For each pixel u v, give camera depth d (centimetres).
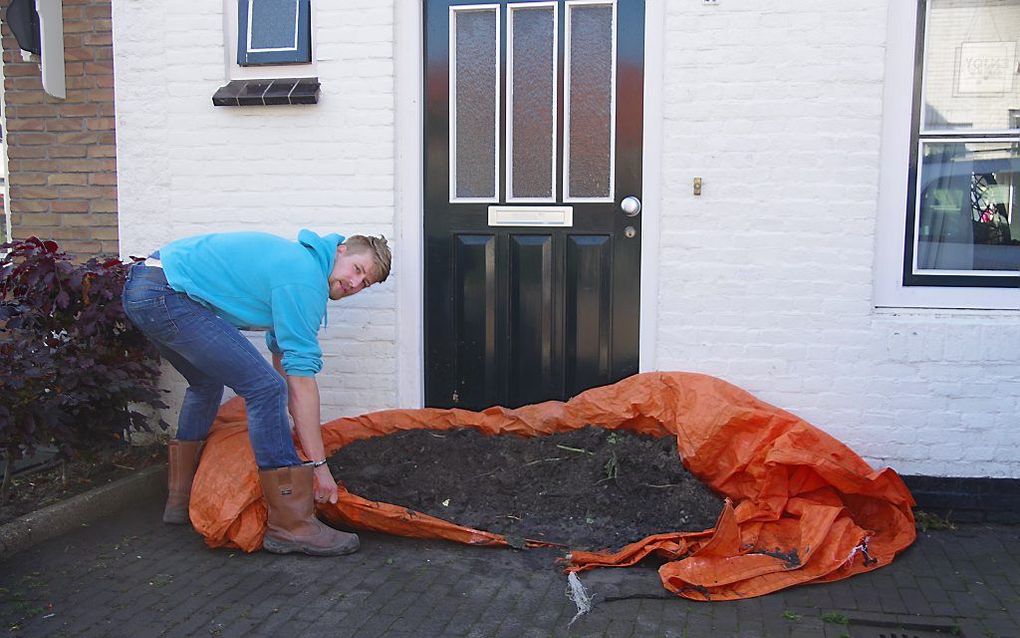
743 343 430
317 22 455
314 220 465
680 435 398
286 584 343
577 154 452
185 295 361
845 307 420
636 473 400
